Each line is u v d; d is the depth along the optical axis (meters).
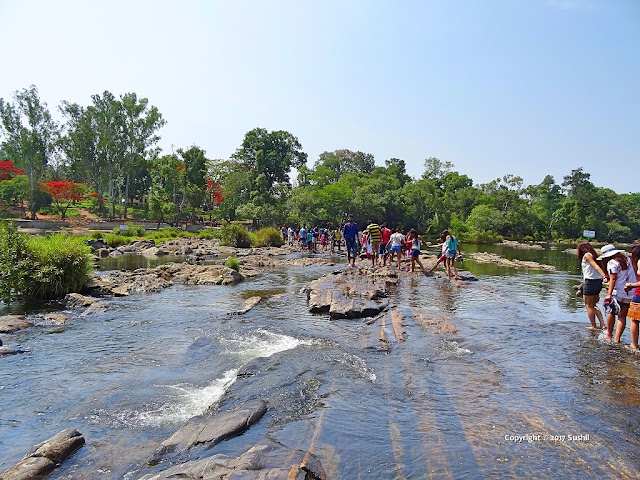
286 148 92.31
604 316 11.51
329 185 75.94
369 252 24.88
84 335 9.60
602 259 8.98
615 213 90.75
